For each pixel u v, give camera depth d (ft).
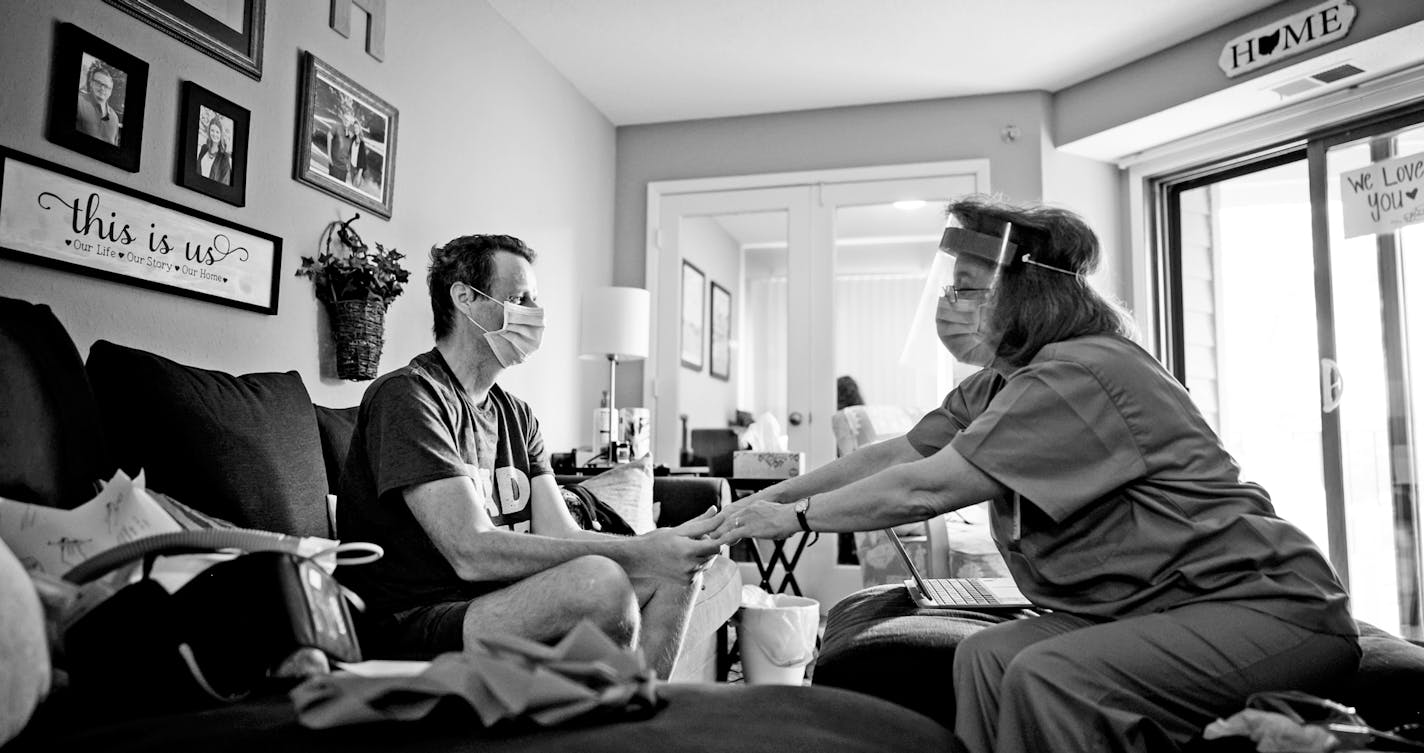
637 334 12.28
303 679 3.18
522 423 6.16
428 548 4.94
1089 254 4.28
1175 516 3.72
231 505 4.99
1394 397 11.02
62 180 5.82
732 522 4.64
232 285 7.18
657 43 12.48
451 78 10.55
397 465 4.71
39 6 5.72
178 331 6.75
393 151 9.34
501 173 11.69
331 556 3.44
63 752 2.59
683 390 14.98
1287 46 10.85
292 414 5.86
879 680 4.31
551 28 12.08
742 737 2.69
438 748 2.52
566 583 4.42
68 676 3.03
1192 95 11.95
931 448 5.25
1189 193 14.01
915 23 11.75
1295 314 12.75
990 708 3.68
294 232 7.97
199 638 3.14
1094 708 3.25
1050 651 3.45
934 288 4.59
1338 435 11.46
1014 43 12.25
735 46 12.53
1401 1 9.85
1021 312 4.24
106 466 4.21
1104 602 3.89
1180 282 13.96
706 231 15.08
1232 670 3.43
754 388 14.66
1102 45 12.27
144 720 2.86
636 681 2.90
